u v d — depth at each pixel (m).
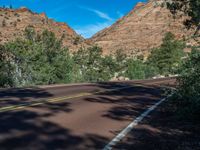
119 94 22.06
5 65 29.75
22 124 10.59
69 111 13.77
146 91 25.11
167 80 43.69
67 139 9.11
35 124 10.73
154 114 14.10
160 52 92.06
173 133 10.45
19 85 30.20
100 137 9.59
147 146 8.78
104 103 17.00
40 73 34.56
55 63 39.34
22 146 8.10
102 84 31.64
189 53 12.62
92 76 59.28
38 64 35.19
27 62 33.50
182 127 11.38
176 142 9.26
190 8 12.15
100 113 13.77
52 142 8.69
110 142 9.05
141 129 10.93
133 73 68.00
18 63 31.95
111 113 13.95
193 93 12.02
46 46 40.66
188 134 10.33
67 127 10.63
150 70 72.19
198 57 12.34
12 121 10.97
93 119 12.32
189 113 12.44
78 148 8.29
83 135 9.71
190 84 12.24
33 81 33.47
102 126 11.14
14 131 9.59
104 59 64.31
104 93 22.27
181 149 8.52
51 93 20.83
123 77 68.94
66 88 25.19
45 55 37.97
